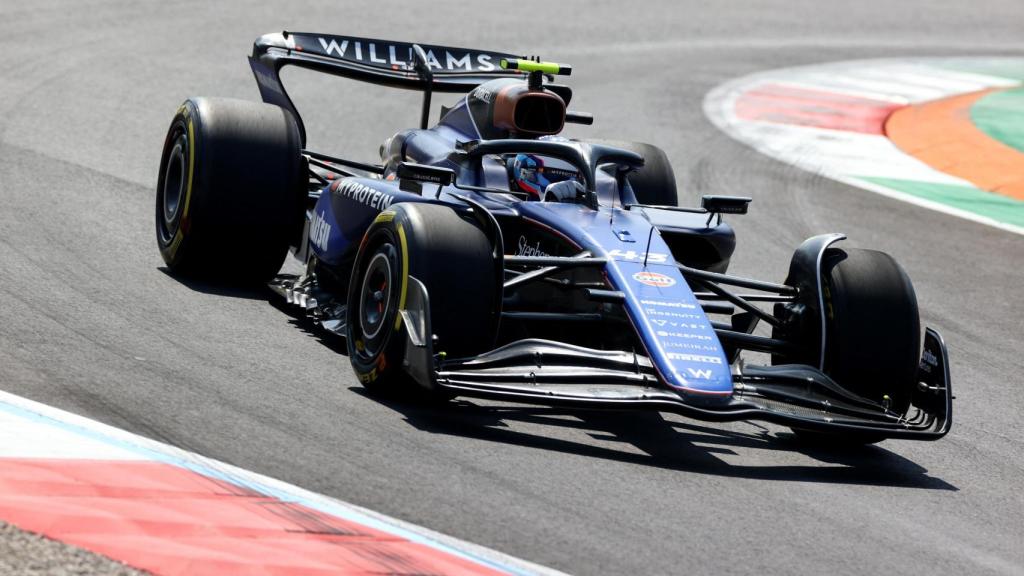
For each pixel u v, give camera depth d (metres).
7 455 16.48
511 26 84.88
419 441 20.17
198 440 18.59
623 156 26.28
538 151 26.19
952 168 60.00
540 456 20.33
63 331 23.28
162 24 70.00
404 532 16.11
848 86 81.00
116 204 34.94
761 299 25.58
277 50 32.22
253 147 28.38
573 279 23.78
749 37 96.19
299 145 29.12
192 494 16.17
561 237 23.97
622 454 21.20
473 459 19.64
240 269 29.28
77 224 32.09
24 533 13.75
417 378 20.95
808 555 17.55
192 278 29.28
